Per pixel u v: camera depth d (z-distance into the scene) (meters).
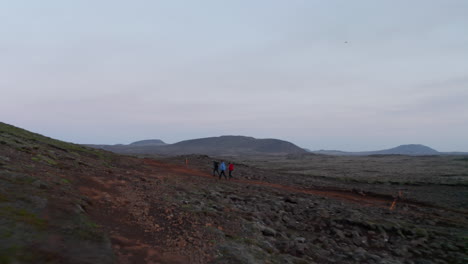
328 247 11.35
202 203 13.29
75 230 6.57
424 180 43.03
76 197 9.03
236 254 7.60
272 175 39.12
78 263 5.30
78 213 7.57
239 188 21.75
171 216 9.88
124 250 6.49
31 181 9.02
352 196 27.88
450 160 90.69
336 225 14.35
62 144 26.11
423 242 13.36
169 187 15.98
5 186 7.83
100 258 5.74
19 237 5.47
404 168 67.25
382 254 11.34
